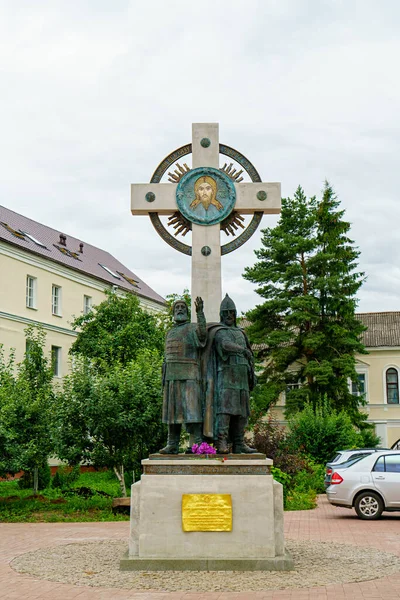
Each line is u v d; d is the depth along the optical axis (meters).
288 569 9.76
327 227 43.22
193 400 10.38
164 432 20.09
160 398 19.97
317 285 40.31
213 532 9.89
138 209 12.08
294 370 46.31
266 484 9.98
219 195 12.09
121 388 19.89
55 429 20.41
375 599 8.09
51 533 15.60
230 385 10.48
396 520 18.52
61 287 43.72
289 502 22.31
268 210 12.15
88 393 20.25
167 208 12.09
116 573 9.63
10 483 28.05
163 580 9.12
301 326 41.22
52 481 26.30
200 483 9.99
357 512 18.64
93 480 29.00
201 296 11.85
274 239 41.16
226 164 12.29
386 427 51.38
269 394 40.34
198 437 10.52
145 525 9.95
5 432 20.30
